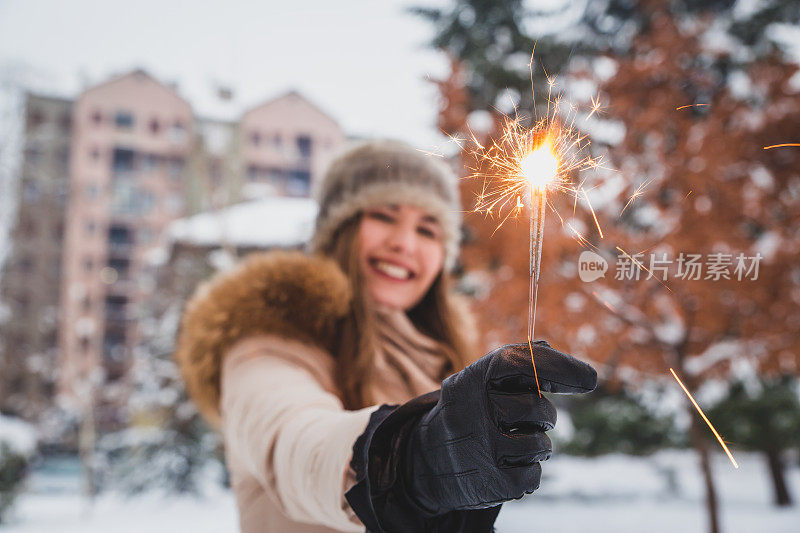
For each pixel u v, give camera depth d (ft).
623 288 11.75
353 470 2.54
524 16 24.54
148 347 61.67
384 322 5.44
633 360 16.65
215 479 61.26
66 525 44.27
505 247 14.76
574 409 47.93
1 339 75.56
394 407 2.66
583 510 37.19
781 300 13.01
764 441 35.04
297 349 4.38
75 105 138.82
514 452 1.98
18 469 43.01
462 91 13.03
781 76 14.02
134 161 140.87
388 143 5.88
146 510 53.06
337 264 5.42
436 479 2.25
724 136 12.53
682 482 47.78
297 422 3.26
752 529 31.40
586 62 13.99
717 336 15.75
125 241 138.51
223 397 4.36
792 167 12.64
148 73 142.61
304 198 140.36
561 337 14.99
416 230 5.74
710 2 17.48
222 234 32.48
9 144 63.10
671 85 13.98
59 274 131.34
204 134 35.96
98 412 68.90
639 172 11.03
